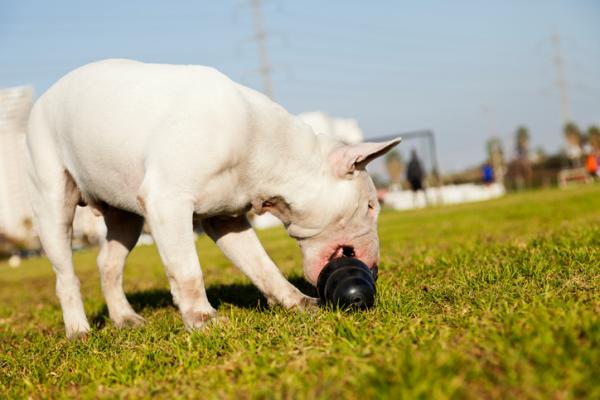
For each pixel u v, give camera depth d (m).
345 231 4.07
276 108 3.98
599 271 3.88
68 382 3.15
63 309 4.58
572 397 2.03
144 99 3.83
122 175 4.01
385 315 3.36
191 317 3.71
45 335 4.91
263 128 3.88
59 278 4.59
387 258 6.58
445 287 4.01
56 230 4.55
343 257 3.89
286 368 2.62
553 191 28.34
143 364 3.11
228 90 3.77
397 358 2.46
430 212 19.45
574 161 45.47
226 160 3.72
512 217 12.29
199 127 3.65
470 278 4.16
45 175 4.50
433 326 2.96
